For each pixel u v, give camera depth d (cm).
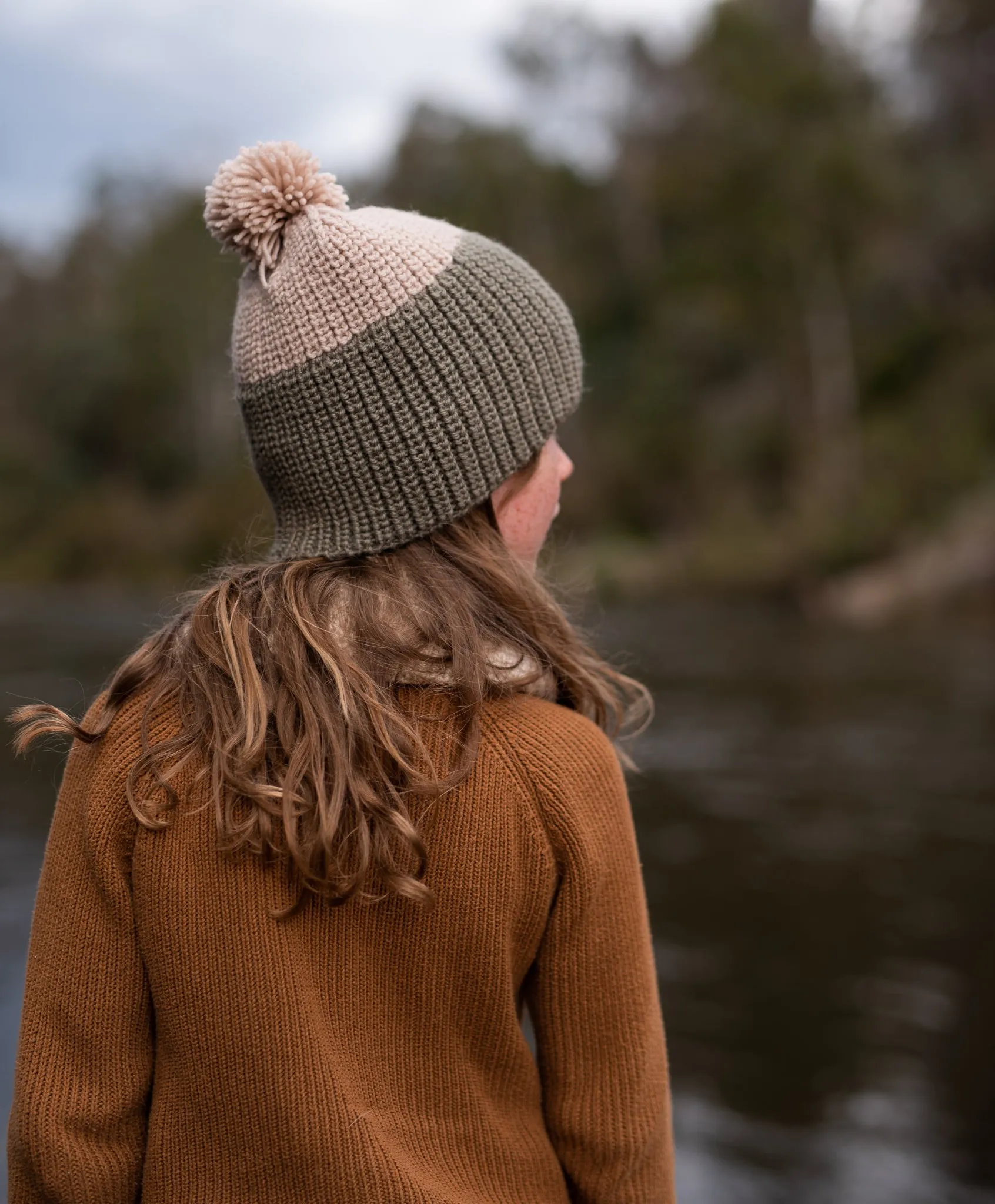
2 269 3978
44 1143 82
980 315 2219
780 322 2341
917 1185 243
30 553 2814
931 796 593
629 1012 88
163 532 2684
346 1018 81
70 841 84
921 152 2438
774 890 448
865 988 350
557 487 97
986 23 2361
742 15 2234
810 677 1016
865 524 1739
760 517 2123
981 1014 329
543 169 3077
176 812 81
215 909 80
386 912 81
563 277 3005
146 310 3388
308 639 81
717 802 587
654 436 2414
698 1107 277
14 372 3756
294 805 79
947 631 1406
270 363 87
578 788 84
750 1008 335
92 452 3491
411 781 79
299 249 86
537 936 84
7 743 680
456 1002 82
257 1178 80
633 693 111
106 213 3959
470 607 85
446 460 86
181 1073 82
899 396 2214
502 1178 84
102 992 83
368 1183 78
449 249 88
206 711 82
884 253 2266
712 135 2302
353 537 87
